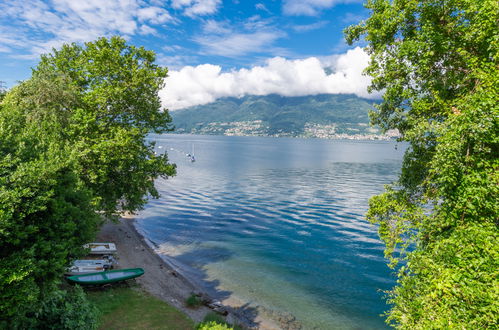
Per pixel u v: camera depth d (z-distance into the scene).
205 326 16.91
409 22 14.57
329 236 40.06
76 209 13.00
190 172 103.25
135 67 26.45
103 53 24.47
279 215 50.44
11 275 9.17
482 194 9.85
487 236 9.16
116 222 26.83
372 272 29.28
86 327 13.20
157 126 28.17
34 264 10.12
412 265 10.80
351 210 54.38
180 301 22.16
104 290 20.86
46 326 12.22
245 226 44.12
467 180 10.15
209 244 36.47
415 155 15.76
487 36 11.27
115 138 23.08
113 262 26.48
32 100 21.81
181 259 31.66
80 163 21.45
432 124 12.44
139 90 26.22
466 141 10.22
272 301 23.61
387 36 14.99
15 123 14.16
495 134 9.86
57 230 11.80
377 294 25.06
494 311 7.66
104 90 24.17
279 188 76.19
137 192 26.14
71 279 19.91
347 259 32.44
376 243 37.59
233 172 106.06
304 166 131.25
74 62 26.69
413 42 13.18
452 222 10.90
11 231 9.85
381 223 16.36
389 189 17.11
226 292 24.83
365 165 138.25
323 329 20.12
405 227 14.10
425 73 14.02
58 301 13.10
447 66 13.59
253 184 81.50
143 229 41.59
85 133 23.02
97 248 27.67
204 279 27.16
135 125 26.39
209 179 89.00
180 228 42.66
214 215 49.88
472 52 12.49
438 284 8.80
